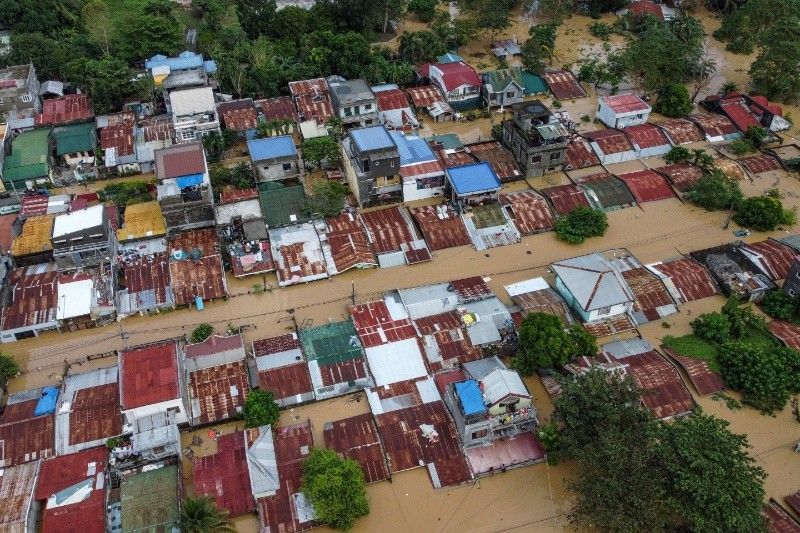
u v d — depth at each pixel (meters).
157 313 62.88
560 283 62.28
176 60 97.94
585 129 90.44
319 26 109.38
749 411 53.25
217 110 87.75
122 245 68.31
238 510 45.97
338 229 69.50
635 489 41.22
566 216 72.94
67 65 95.12
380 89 93.62
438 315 59.34
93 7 107.56
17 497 45.19
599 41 114.88
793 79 94.31
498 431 50.00
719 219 73.88
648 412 45.69
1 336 59.53
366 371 55.25
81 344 59.91
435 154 77.69
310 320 61.81
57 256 62.81
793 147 87.00
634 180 77.38
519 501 47.53
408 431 50.78
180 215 68.56
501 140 85.44
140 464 48.19
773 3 108.75
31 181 77.88
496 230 71.00
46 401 51.91
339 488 44.47
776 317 61.00
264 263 66.75
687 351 57.16
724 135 86.88
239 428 52.12
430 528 46.16
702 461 41.47
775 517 44.78
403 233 69.50
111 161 80.62
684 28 109.06
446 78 93.69
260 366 55.03
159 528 43.56
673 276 63.94
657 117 92.56
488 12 109.12
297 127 88.31
